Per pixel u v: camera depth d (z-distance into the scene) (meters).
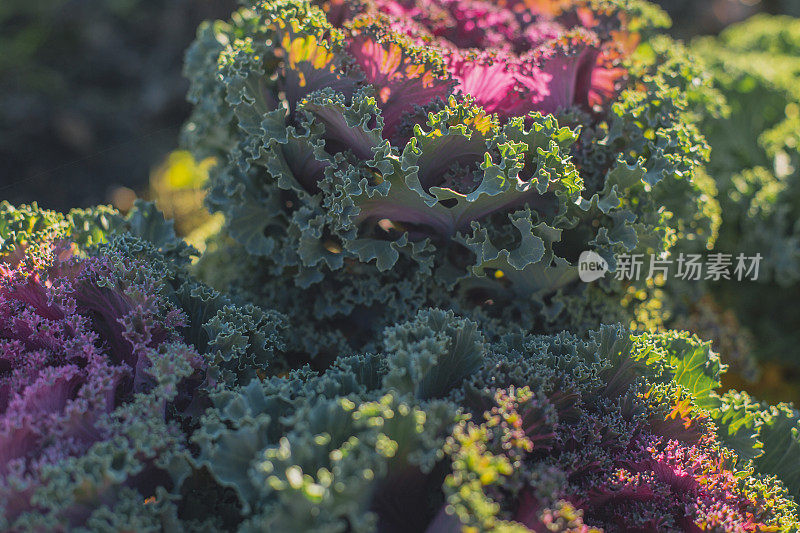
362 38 2.64
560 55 2.78
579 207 2.68
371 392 2.21
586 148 2.87
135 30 7.45
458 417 1.97
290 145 2.69
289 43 2.67
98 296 2.48
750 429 2.71
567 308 2.93
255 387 2.14
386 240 2.87
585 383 2.40
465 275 2.90
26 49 7.03
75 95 6.90
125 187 6.23
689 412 2.47
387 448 1.77
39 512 1.87
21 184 6.11
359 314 3.17
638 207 2.85
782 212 4.20
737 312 4.48
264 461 1.80
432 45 2.76
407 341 2.23
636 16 3.29
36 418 2.03
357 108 2.53
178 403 2.36
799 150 4.37
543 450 2.30
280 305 3.16
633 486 2.22
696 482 2.28
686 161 2.84
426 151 2.52
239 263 3.34
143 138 6.75
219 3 7.51
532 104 2.85
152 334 2.42
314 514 1.67
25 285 2.44
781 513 2.38
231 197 2.99
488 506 1.75
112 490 1.89
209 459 1.97
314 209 2.78
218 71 2.90
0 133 6.39
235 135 3.22
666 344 2.82
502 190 2.46
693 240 3.51
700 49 5.36
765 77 4.72
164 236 3.06
